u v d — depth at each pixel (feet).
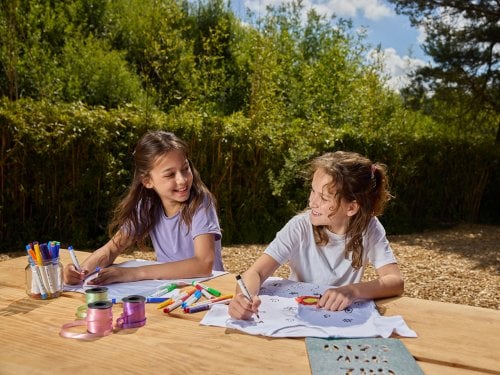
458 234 24.30
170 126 18.25
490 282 15.47
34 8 31.94
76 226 17.20
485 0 31.94
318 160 6.26
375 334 4.35
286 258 6.24
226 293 5.59
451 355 4.03
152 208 7.41
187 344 4.16
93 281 5.89
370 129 26.53
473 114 34.12
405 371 3.69
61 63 30.32
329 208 6.02
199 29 41.19
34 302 5.22
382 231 6.41
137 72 33.94
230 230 19.65
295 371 3.69
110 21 35.60
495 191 28.53
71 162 16.89
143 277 6.13
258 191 20.24
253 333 4.38
